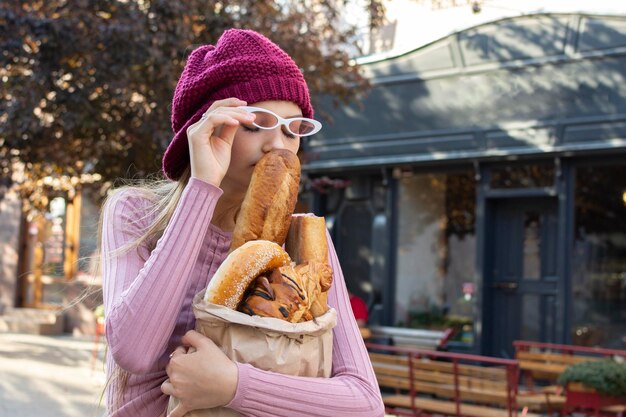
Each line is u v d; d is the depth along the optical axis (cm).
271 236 160
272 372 150
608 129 856
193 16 813
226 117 160
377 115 1000
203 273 172
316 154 948
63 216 1552
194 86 175
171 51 786
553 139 886
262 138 169
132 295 151
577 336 877
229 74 171
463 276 956
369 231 1033
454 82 951
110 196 182
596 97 865
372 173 1030
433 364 632
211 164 159
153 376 163
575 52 875
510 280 945
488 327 945
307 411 152
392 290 1002
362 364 172
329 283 163
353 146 1014
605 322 861
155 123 790
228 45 176
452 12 970
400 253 1002
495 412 620
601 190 873
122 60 782
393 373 655
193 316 168
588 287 874
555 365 749
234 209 179
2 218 1596
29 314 1538
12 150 898
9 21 795
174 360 150
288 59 175
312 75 870
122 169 865
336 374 171
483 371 614
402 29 1009
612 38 855
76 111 800
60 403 826
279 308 150
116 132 826
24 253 1592
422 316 979
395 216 1006
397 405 660
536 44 897
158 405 163
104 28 775
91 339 1448
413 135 975
